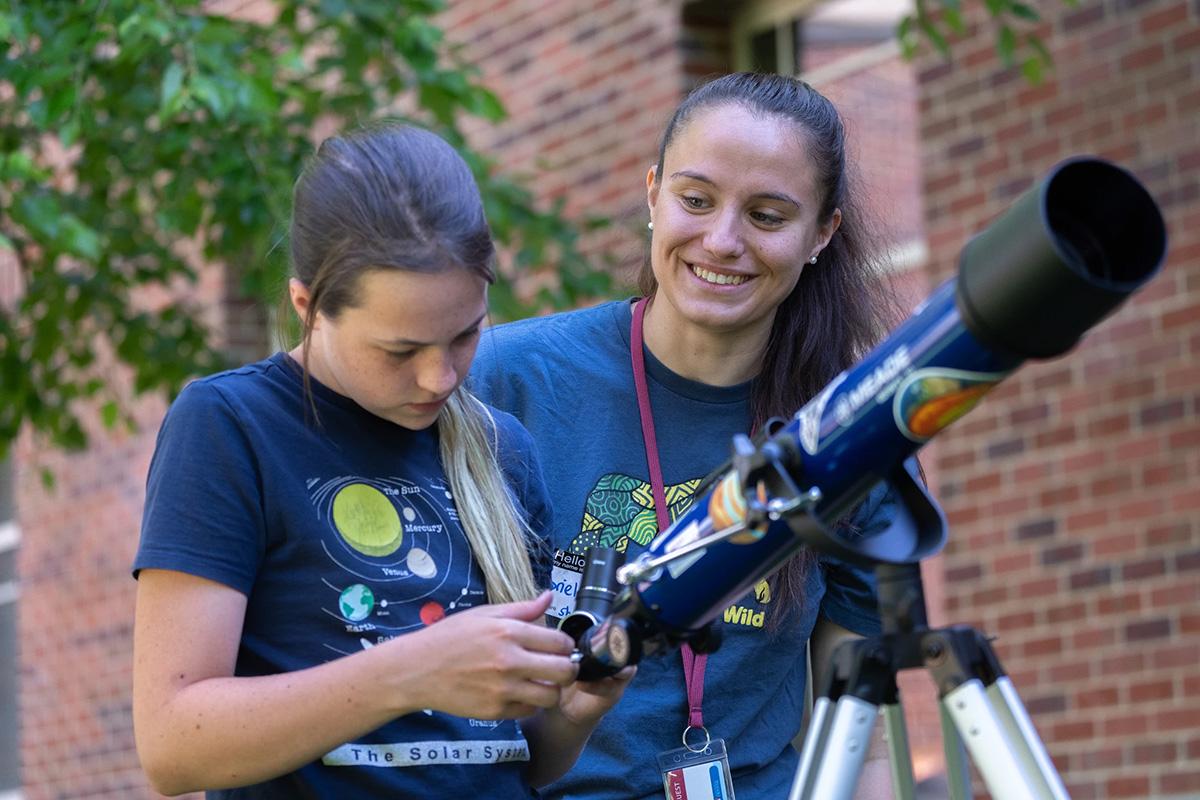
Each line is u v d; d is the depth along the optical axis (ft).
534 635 7.18
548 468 10.09
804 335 10.34
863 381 6.70
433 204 7.45
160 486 7.62
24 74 17.01
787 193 9.69
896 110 23.67
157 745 7.30
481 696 7.11
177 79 16.52
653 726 9.74
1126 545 20.12
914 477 7.11
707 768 9.61
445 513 8.22
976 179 21.95
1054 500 20.79
